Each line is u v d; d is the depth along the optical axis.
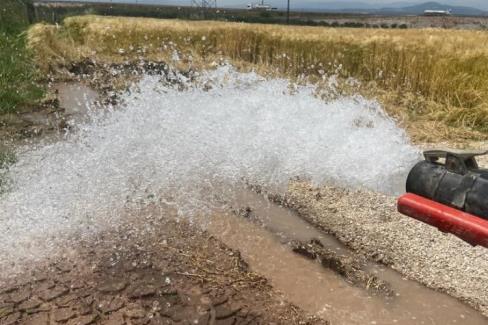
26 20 15.55
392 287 3.04
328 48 11.73
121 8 55.41
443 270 3.18
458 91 7.98
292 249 3.42
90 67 12.39
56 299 2.70
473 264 3.21
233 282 2.95
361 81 10.26
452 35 11.28
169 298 2.75
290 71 12.02
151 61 13.79
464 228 1.28
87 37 16.50
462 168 1.39
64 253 3.15
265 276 3.08
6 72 8.37
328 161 4.47
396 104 8.34
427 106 7.98
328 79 10.51
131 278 2.92
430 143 6.16
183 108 6.02
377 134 5.16
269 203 4.10
